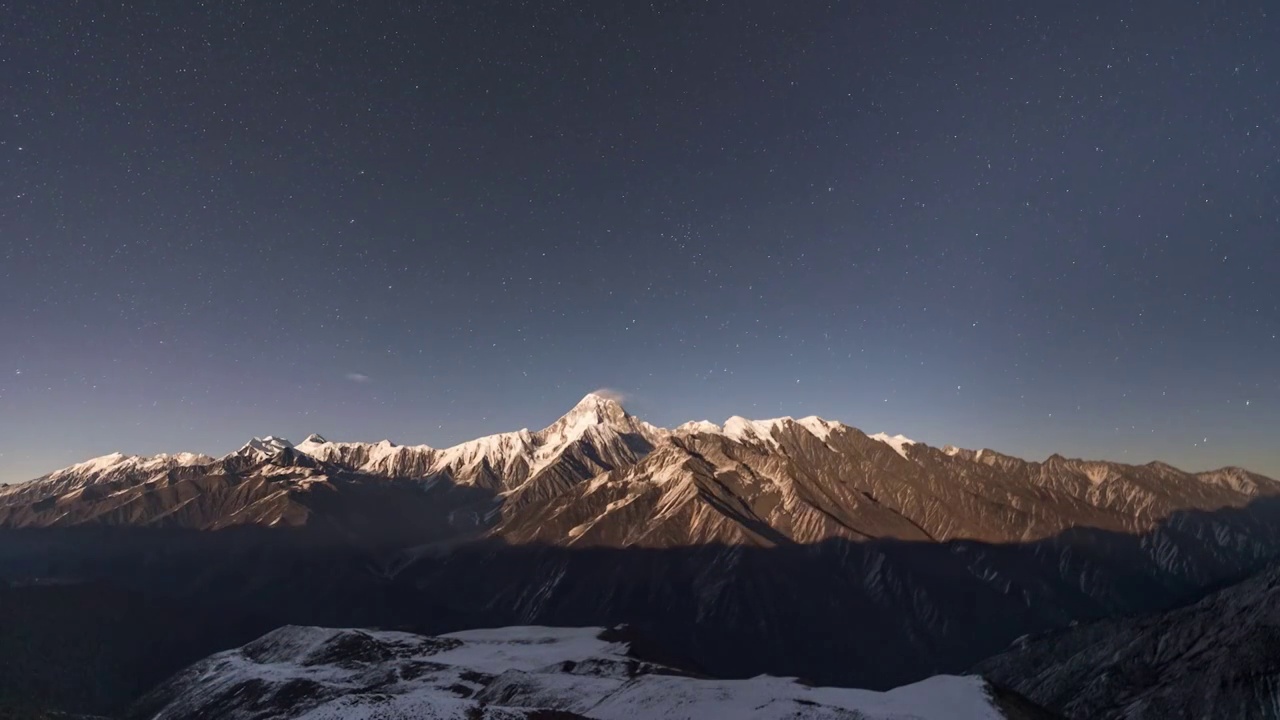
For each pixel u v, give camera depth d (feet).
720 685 436.76
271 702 531.09
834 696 401.49
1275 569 644.27
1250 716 491.72
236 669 633.61
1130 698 592.19
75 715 551.18
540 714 367.45
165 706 595.47
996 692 397.60
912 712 365.40
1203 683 537.24
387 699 360.48
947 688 405.80
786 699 395.34
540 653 632.79
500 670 560.61
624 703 430.20
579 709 440.04
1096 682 638.94
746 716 379.55
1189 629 649.20
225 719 524.93
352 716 337.72
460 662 597.11
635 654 610.24
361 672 578.66
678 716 394.93
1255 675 513.04
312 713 348.59
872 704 381.81
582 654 613.52
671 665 609.42
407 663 577.84
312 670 594.65
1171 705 538.88
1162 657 640.17
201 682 622.95
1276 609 567.59
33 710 554.46
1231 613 625.00
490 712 356.18
